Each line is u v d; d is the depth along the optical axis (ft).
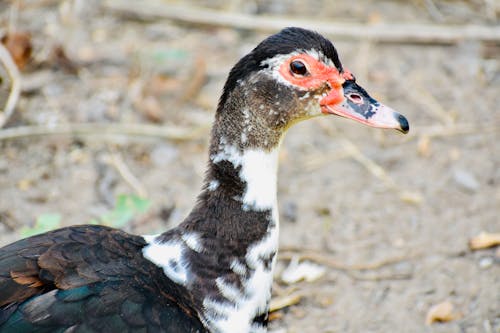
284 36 23.56
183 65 43.14
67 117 39.19
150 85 41.37
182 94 41.34
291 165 38.34
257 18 45.52
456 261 33.14
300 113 23.90
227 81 23.57
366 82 42.91
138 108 40.11
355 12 47.32
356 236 34.58
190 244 23.04
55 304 20.54
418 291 31.86
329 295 31.76
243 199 23.26
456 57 44.80
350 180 37.55
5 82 39.09
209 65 43.45
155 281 22.30
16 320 20.13
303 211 35.78
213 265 22.90
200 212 23.44
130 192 36.04
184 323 21.81
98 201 35.40
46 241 22.02
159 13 46.11
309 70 23.57
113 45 44.14
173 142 38.96
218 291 22.85
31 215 34.40
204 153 38.55
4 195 35.24
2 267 20.99
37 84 40.73
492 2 47.80
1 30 42.47
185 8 46.14
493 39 44.98
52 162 37.17
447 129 40.34
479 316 30.55
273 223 23.54
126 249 22.72
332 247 33.96
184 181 36.96
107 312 20.93
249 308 23.25
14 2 45.27
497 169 38.01
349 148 39.34
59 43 42.50
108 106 40.14
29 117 38.88
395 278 32.53
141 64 42.70
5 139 37.42
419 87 42.93
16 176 36.24
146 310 21.38
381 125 23.62
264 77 23.29
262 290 23.45
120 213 31.17
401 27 45.44
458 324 30.30
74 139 38.24
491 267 32.76
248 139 23.36
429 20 46.75
